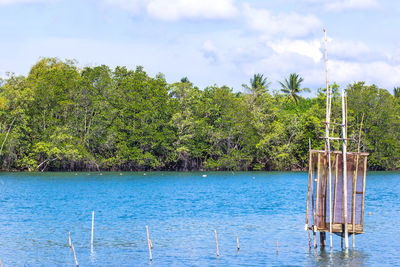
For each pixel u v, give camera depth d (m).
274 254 44.25
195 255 44.25
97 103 170.25
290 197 96.88
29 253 45.03
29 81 171.75
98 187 117.56
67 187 116.19
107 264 41.22
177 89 187.12
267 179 147.88
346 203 42.06
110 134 169.25
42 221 63.97
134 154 173.75
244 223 62.12
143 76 183.75
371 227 57.88
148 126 175.00
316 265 40.34
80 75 183.75
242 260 42.19
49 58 183.88
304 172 181.62
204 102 188.75
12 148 156.62
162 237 52.66
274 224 61.06
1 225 60.38
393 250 45.22
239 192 108.12
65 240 51.03
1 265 40.84
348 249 45.41
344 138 41.47
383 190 112.69
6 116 157.12
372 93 183.25
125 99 179.50
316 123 174.50
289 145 182.62
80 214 71.06
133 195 100.12
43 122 166.88
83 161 171.62
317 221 43.50
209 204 84.44
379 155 185.50
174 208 78.69
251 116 184.38
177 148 177.75
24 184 121.88
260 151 187.25
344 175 41.62
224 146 187.12
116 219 66.12
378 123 185.88
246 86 197.25
